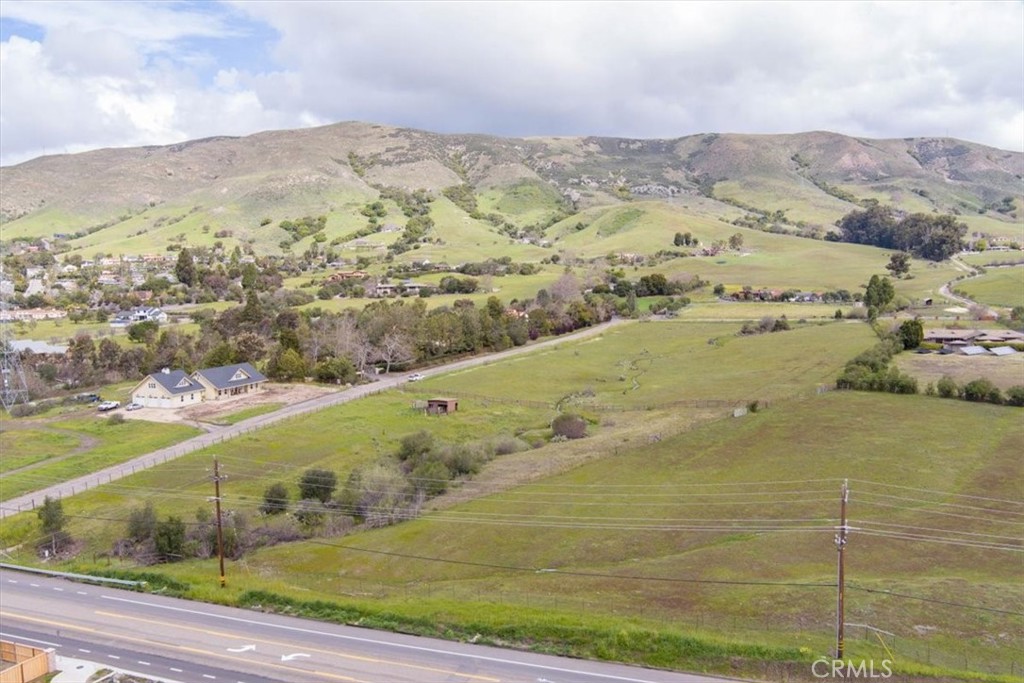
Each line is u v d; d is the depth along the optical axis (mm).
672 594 45781
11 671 36312
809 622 41250
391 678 36781
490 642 40812
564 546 55000
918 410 81625
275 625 43625
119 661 39031
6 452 88312
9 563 55844
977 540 51344
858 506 57781
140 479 76188
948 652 38062
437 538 58312
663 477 68000
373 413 102625
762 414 84562
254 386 121875
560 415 94188
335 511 64875
